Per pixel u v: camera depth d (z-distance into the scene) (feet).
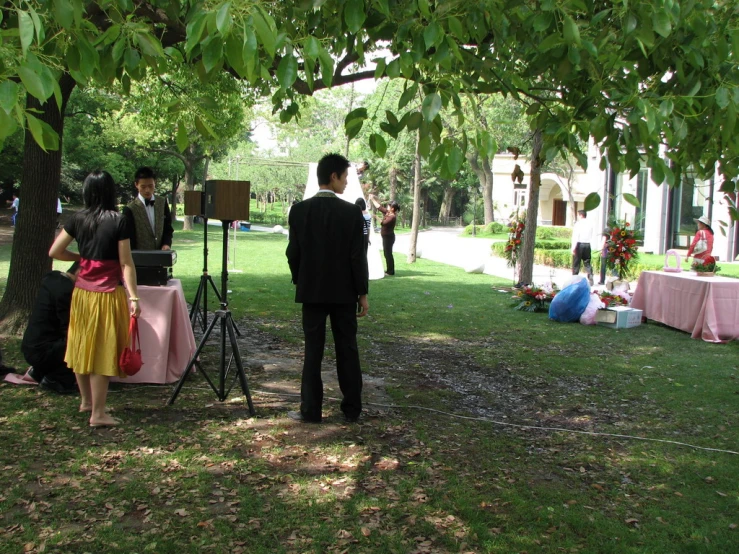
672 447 15.55
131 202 20.48
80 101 87.81
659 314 32.48
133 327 14.60
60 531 10.41
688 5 10.11
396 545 10.43
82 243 14.46
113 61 10.03
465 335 28.76
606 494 12.85
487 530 11.07
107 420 15.03
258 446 14.29
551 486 13.08
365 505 11.75
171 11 12.94
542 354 25.34
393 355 24.44
